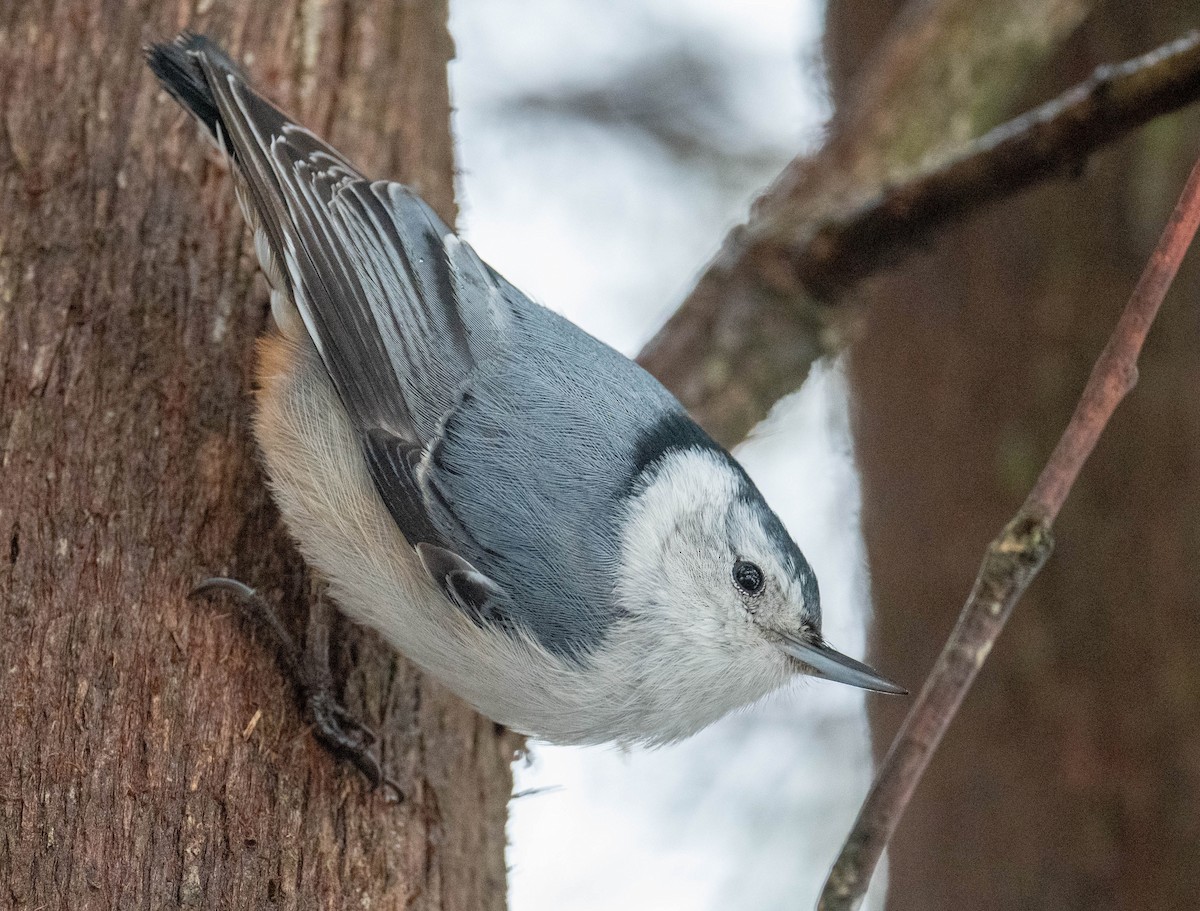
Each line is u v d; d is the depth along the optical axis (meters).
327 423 6.14
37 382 5.90
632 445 6.13
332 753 5.80
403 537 5.87
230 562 5.94
